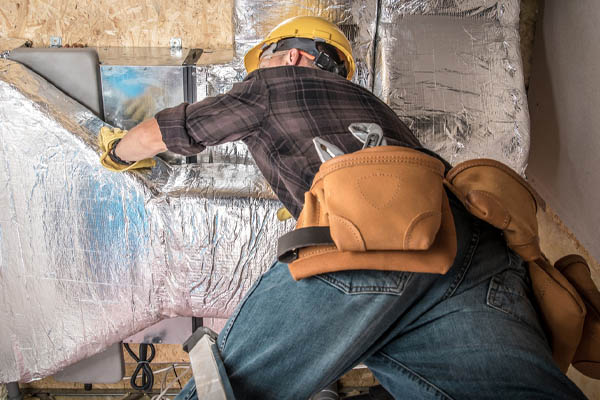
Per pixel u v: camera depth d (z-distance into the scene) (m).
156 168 1.59
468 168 0.96
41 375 1.72
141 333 1.88
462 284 0.91
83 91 1.72
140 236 1.53
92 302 1.61
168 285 1.58
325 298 0.89
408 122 1.74
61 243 1.56
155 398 1.57
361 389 2.50
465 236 0.93
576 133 1.79
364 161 0.85
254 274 1.55
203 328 1.00
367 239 0.81
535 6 2.13
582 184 1.74
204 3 2.00
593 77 1.66
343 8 1.79
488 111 1.74
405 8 1.81
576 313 0.95
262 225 1.50
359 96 1.04
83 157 1.49
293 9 1.79
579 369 1.08
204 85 1.74
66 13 1.99
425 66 1.76
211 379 0.90
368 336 0.87
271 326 0.91
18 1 1.97
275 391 0.89
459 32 1.79
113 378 1.91
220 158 1.79
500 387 0.84
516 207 0.92
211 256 1.53
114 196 1.51
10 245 1.57
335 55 1.17
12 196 1.53
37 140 1.50
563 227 1.89
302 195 0.98
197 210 1.50
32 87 1.56
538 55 2.13
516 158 1.75
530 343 0.87
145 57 1.85
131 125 1.77
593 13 1.67
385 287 0.87
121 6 1.99
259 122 1.01
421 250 0.85
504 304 0.91
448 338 0.89
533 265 0.99
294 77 1.02
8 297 1.61
